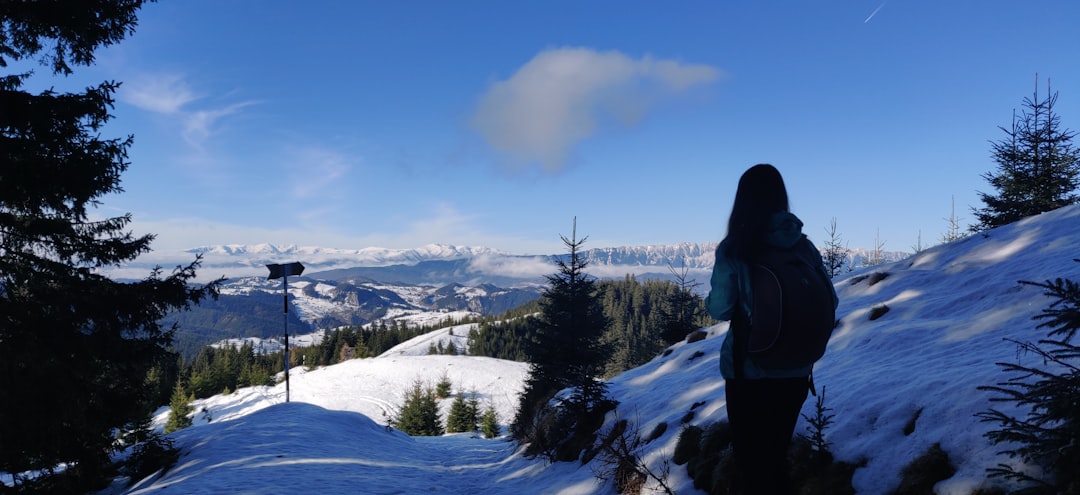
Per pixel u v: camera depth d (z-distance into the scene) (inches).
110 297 392.8
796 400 98.9
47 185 345.4
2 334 352.5
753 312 96.6
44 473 428.1
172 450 497.4
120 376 423.5
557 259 721.6
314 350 5949.8
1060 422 113.4
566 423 382.9
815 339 93.0
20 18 355.3
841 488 150.5
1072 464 87.0
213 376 4200.3
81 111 353.7
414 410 2281.0
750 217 101.8
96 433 414.0
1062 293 93.7
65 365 370.3
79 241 402.3
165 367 434.9
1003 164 735.1
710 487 193.9
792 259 97.2
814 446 170.4
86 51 394.6
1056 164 685.3
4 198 343.0
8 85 331.3
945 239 1226.6
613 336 4195.4
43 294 372.8
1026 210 695.1
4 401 342.0
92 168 358.9
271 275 728.3
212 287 436.1
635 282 6304.1
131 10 388.2
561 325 677.9
